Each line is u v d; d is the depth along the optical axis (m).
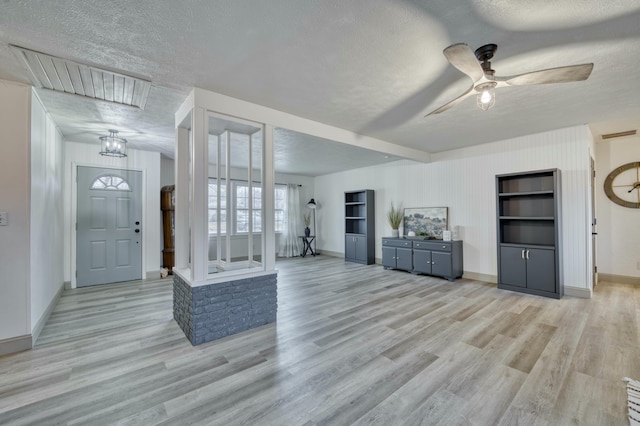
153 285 4.61
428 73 2.42
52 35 1.85
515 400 1.80
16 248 2.45
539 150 4.26
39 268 2.81
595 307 3.51
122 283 4.73
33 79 2.45
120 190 4.84
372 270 5.96
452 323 3.04
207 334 2.64
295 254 8.03
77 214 4.46
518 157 4.47
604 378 2.03
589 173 3.86
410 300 3.86
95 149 4.61
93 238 4.59
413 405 1.76
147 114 3.29
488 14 1.69
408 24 1.79
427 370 2.15
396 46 2.03
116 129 3.83
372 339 2.67
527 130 4.12
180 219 3.23
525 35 1.90
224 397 1.83
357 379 2.04
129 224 4.91
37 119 2.75
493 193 4.78
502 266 4.37
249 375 2.08
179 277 3.03
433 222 5.58
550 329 2.87
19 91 2.50
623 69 2.35
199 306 2.61
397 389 1.92
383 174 6.64
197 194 2.65
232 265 3.32
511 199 4.54
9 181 2.43
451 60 1.78
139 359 2.31
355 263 6.84
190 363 2.25
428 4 1.61
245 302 2.89
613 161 4.71
